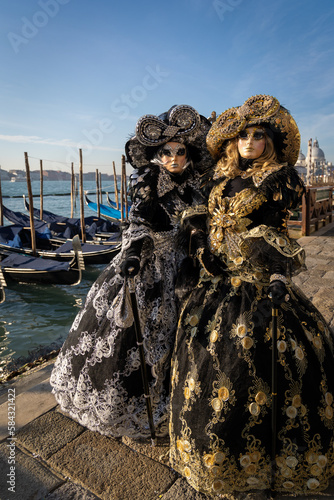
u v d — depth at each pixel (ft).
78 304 31.24
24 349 22.13
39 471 6.19
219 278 5.91
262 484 5.40
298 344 5.42
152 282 6.50
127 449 6.65
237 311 5.49
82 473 6.12
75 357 6.73
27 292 34.12
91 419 6.61
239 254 5.62
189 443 5.33
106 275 6.88
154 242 6.52
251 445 5.16
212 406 5.19
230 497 5.53
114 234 52.44
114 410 6.31
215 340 5.42
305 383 5.31
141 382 6.39
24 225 58.23
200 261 5.92
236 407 5.15
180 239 6.48
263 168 5.69
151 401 6.51
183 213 6.31
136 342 6.31
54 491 5.80
